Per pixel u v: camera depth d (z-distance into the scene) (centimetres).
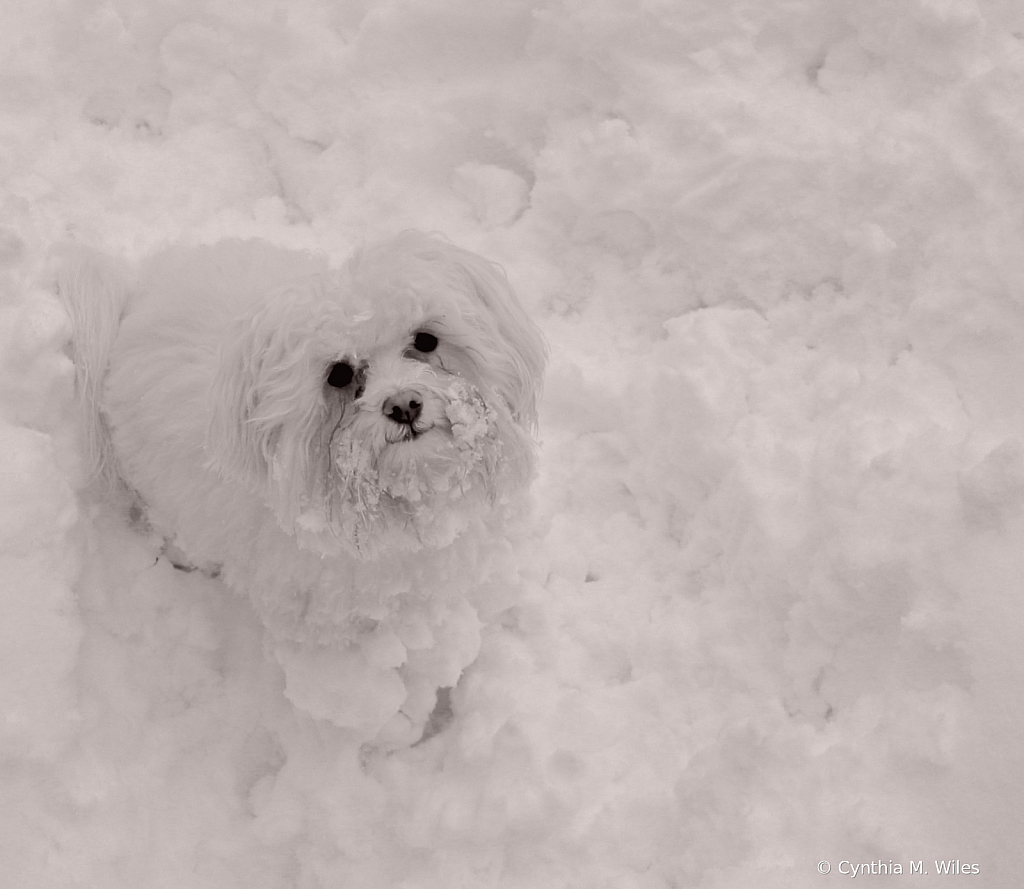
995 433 143
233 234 161
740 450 146
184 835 139
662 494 149
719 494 146
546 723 140
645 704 142
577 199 158
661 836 136
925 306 147
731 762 134
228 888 138
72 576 139
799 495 143
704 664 142
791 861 130
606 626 145
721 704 140
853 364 149
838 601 138
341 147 163
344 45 165
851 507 139
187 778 141
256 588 138
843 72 157
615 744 140
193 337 136
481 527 137
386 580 135
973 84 151
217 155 164
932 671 133
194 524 137
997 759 128
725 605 143
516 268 158
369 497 128
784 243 154
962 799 128
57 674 136
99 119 164
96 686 139
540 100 162
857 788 131
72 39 163
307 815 140
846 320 151
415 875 137
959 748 129
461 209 162
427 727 143
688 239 156
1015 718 128
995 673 130
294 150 164
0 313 140
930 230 150
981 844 127
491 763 138
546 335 157
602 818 136
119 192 160
